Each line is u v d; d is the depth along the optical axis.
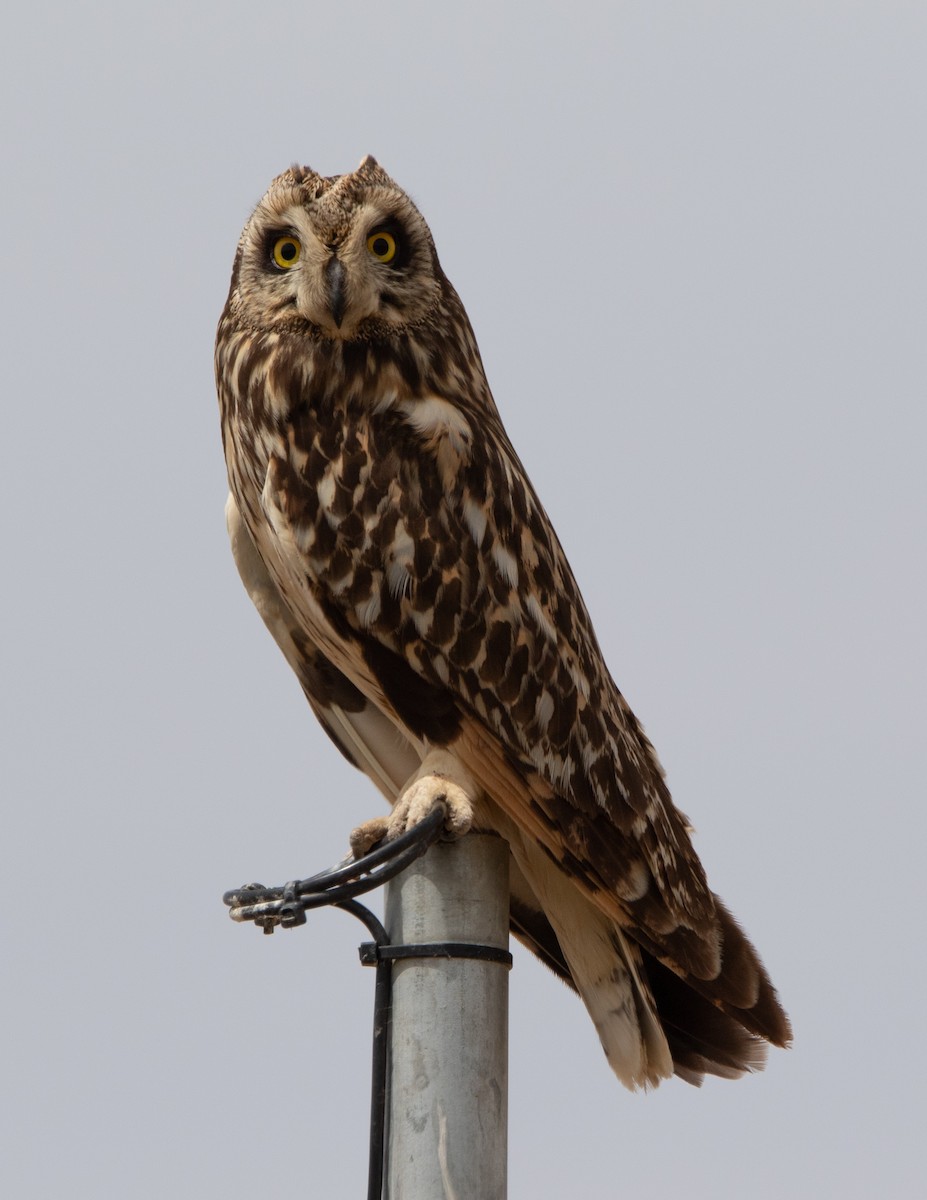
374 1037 6.88
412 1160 6.61
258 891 6.99
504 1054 6.87
